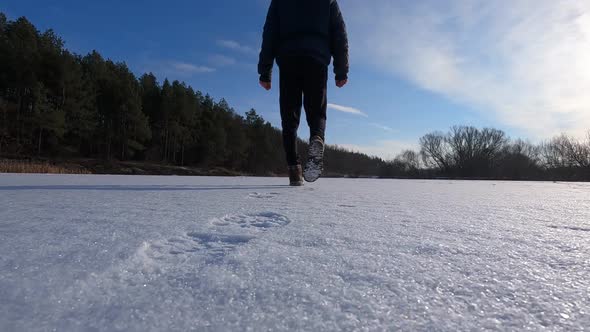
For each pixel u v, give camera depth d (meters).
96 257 0.62
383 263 0.65
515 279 0.57
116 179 3.91
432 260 0.67
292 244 0.78
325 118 2.92
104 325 0.38
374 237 0.87
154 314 0.42
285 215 1.21
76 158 31.05
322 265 0.62
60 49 29.78
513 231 0.98
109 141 32.94
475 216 1.27
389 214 1.28
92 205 1.37
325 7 2.83
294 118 2.95
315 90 2.83
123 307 0.43
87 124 29.89
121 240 0.75
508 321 0.42
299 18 2.78
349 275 0.57
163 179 4.20
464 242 0.83
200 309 0.43
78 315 0.41
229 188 2.50
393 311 0.44
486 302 0.48
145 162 35.44
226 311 0.43
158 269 0.58
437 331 0.39
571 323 0.42
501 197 2.29
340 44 3.01
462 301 0.48
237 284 0.52
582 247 0.79
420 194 2.41
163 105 36.94
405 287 0.52
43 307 0.42
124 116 32.78
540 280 0.57
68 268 0.55
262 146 47.47
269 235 0.87
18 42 26.50
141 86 38.28
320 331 0.39
